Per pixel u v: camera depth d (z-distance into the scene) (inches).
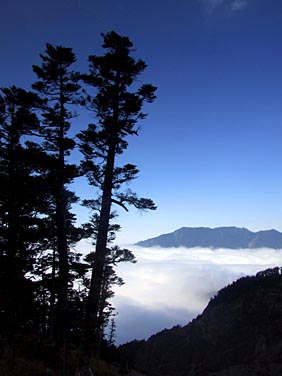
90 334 741.9
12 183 855.7
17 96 811.4
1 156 894.4
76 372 732.0
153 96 769.6
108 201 757.3
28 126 802.2
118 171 754.2
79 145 763.4
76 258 871.1
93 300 751.1
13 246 877.2
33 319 929.5
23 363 776.9
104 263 754.2
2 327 838.5
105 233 757.3
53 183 813.9
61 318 808.3
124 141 775.7
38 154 786.8
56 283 821.2
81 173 779.4
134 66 754.8
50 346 947.3
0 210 870.4
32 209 886.4
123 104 756.0
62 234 834.2
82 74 776.9
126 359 1673.2
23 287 834.2
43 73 798.5
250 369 6929.1
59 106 818.8
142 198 753.0
